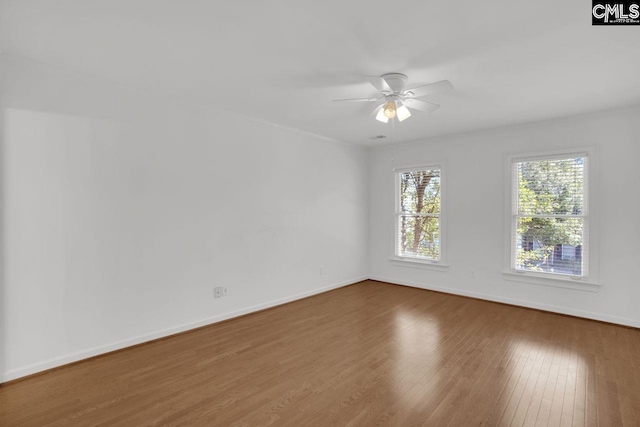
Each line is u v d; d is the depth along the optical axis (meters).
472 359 2.90
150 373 2.65
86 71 2.79
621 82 2.96
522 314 4.13
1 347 2.47
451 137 5.05
